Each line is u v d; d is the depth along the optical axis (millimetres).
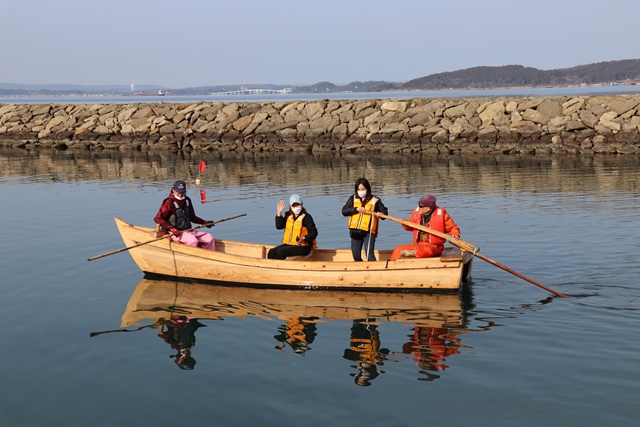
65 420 5773
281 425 5570
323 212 15516
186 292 9742
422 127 31719
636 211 14547
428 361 6902
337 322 8281
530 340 7406
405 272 9422
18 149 37469
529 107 30844
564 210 14969
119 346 7512
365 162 27453
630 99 29109
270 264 9859
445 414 5680
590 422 5477
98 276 10562
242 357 7129
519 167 24094
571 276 9789
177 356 7188
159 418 5762
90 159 31188
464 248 9141
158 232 10609
